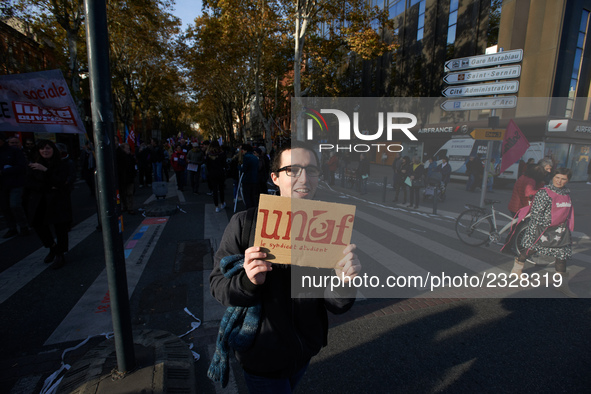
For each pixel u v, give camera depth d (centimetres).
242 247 126
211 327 302
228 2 1566
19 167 571
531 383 234
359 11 1534
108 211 199
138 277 407
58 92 480
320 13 1496
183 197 1023
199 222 687
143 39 1848
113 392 205
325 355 264
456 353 265
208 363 257
